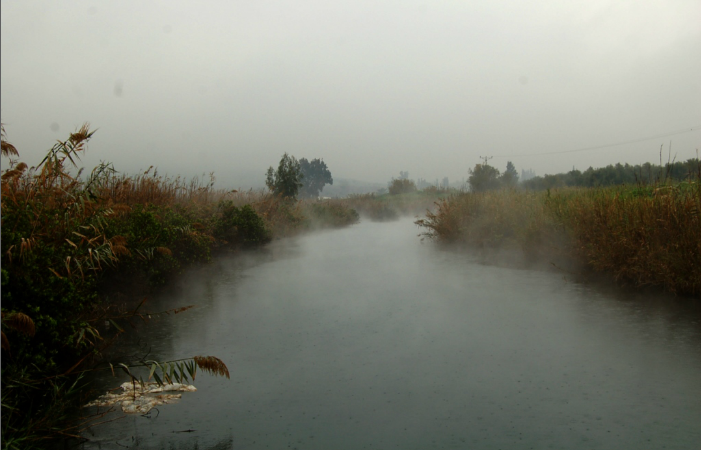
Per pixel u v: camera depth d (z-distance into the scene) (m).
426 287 8.52
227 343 5.52
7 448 3.11
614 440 3.31
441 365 4.75
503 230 13.37
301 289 8.51
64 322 4.64
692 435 3.36
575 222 9.92
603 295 7.53
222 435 3.48
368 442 3.34
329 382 4.39
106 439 3.45
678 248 7.41
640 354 4.93
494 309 6.84
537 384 4.25
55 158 5.84
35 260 4.67
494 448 3.23
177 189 14.20
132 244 7.39
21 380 3.81
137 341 5.60
